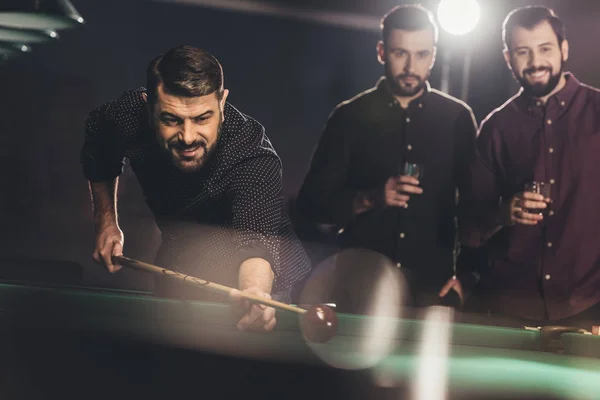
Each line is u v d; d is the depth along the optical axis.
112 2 12.70
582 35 8.30
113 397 2.08
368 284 5.11
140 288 9.83
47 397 2.07
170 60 2.86
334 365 2.54
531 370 2.75
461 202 4.99
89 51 12.77
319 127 13.06
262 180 3.16
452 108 5.22
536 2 8.27
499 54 8.35
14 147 12.59
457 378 2.48
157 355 2.46
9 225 12.44
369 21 12.10
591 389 2.44
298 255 3.41
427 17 5.13
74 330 2.77
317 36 12.86
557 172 4.80
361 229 5.13
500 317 4.50
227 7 12.63
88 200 12.80
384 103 5.21
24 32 5.72
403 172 4.87
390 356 2.83
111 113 3.33
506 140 4.91
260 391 2.17
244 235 3.07
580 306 4.71
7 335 2.63
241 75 12.98
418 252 5.10
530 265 4.78
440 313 4.25
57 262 4.18
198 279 2.92
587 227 4.75
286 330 3.16
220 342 2.75
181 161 2.99
